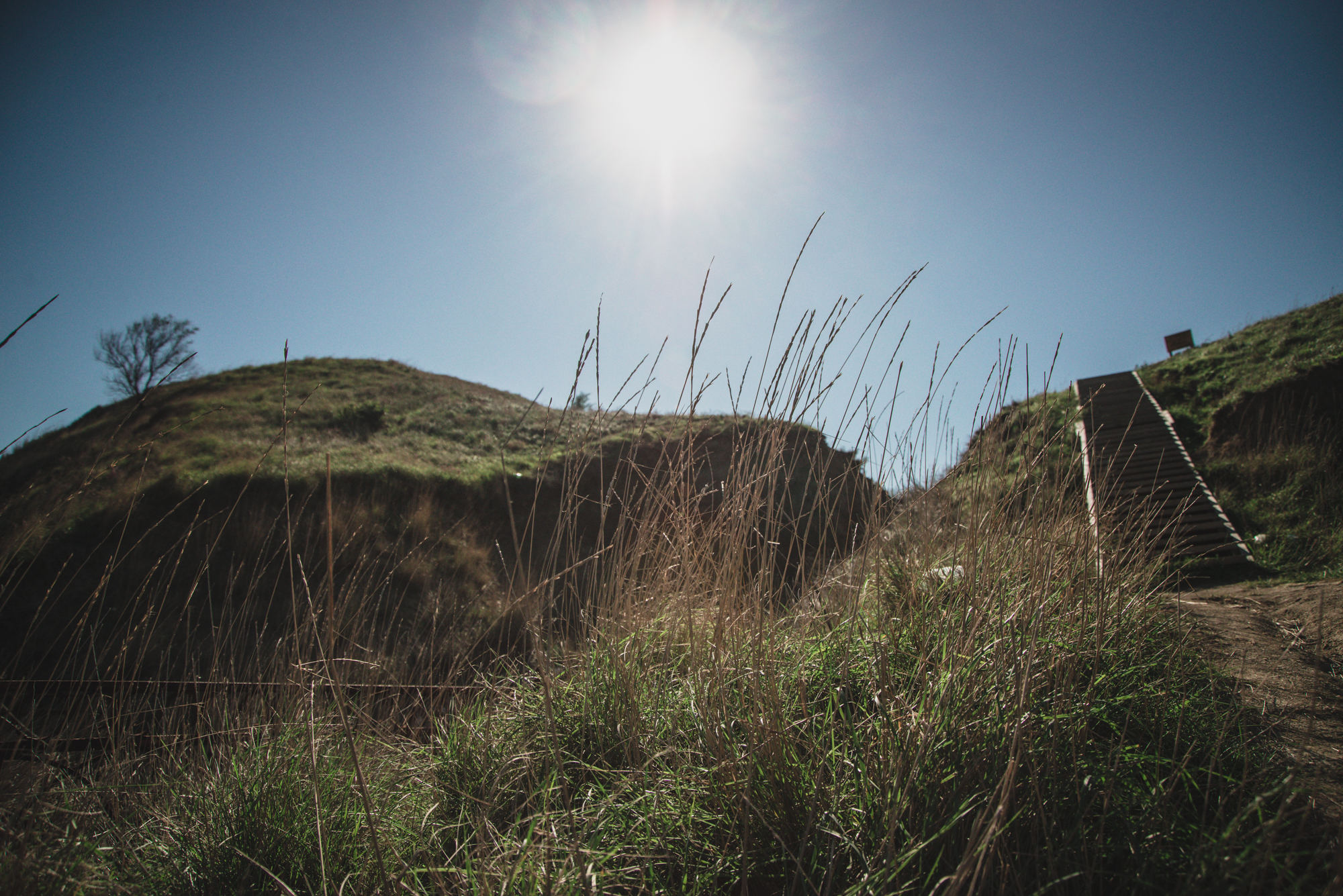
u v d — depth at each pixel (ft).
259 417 58.29
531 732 6.57
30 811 5.24
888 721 4.90
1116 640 7.20
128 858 5.22
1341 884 3.41
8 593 7.08
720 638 6.04
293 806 5.50
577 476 7.30
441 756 6.73
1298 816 4.56
